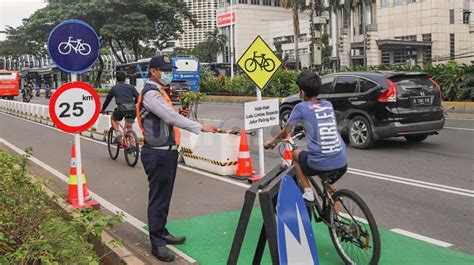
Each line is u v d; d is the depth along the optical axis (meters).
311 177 4.61
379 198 6.79
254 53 7.56
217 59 96.94
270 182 3.59
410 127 10.25
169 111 4.56
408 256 4.67
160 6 45.62
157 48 49.38
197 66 32.97
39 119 20.75
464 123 14.85
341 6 56.25
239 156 8.40
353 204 4.27
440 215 5.94
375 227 4.08
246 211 3.46
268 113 7.65
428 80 10.71
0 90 47.75
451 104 17.59
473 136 12.11
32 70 65.19
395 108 10.16
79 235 3.71
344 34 72.12
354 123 10.91
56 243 3.48
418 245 4.96
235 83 32.06
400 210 6.18
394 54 64.38
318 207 4.56
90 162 10.38
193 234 5.43
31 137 15.20
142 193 7.52
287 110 13.07
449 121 15.52
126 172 9.19
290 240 3.36
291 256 3.35
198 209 6.45
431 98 10.53
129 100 9.93
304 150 4.41
